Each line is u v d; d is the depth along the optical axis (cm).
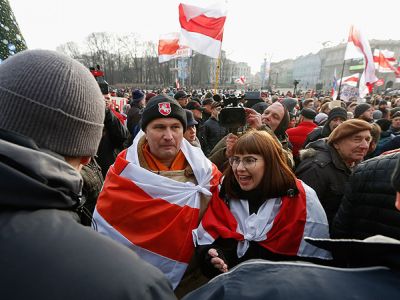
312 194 166
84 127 74
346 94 1160
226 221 163
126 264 58
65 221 62
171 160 184
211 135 486
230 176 171
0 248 54
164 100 172
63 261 54
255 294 60
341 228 172
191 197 166
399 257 62
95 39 6519
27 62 69
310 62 7969
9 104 67
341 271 65
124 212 161
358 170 164
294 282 62
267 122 318
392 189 142
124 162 174
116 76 6806
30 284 51
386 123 497
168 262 156
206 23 565
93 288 52
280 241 153
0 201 57
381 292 57
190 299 69
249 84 8069
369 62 812
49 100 67
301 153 240
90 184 214
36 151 62
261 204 164
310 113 439
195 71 6662
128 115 505
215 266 145
